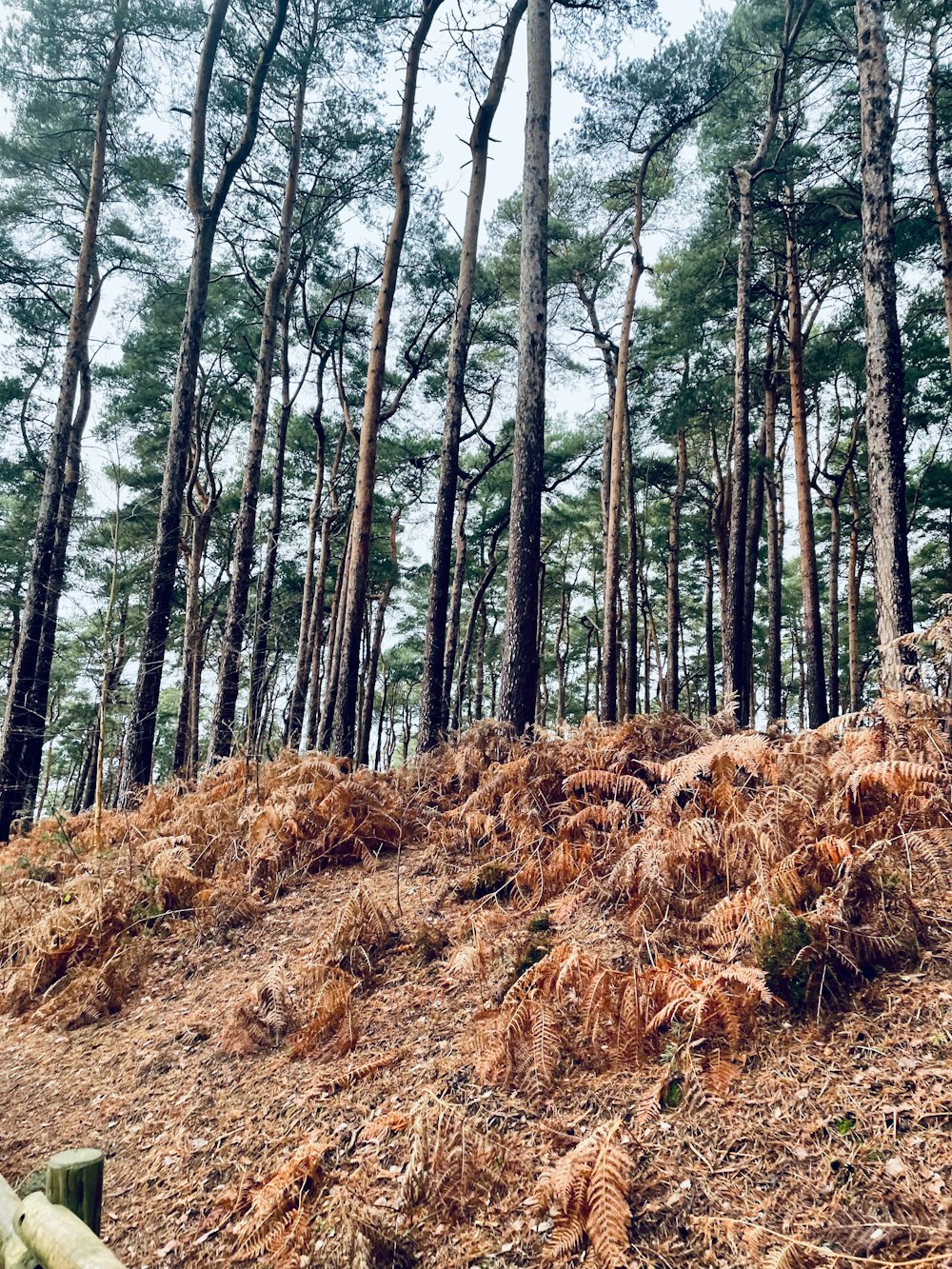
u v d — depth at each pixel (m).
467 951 4.37
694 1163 2.84
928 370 17.72
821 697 15.79
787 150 16.25
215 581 27.06
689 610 36.78
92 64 16.88
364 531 12.82
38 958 6.46
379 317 13.07
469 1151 3.07
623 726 6.89
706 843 4.59
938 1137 2.62
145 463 22.45
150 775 11.68
